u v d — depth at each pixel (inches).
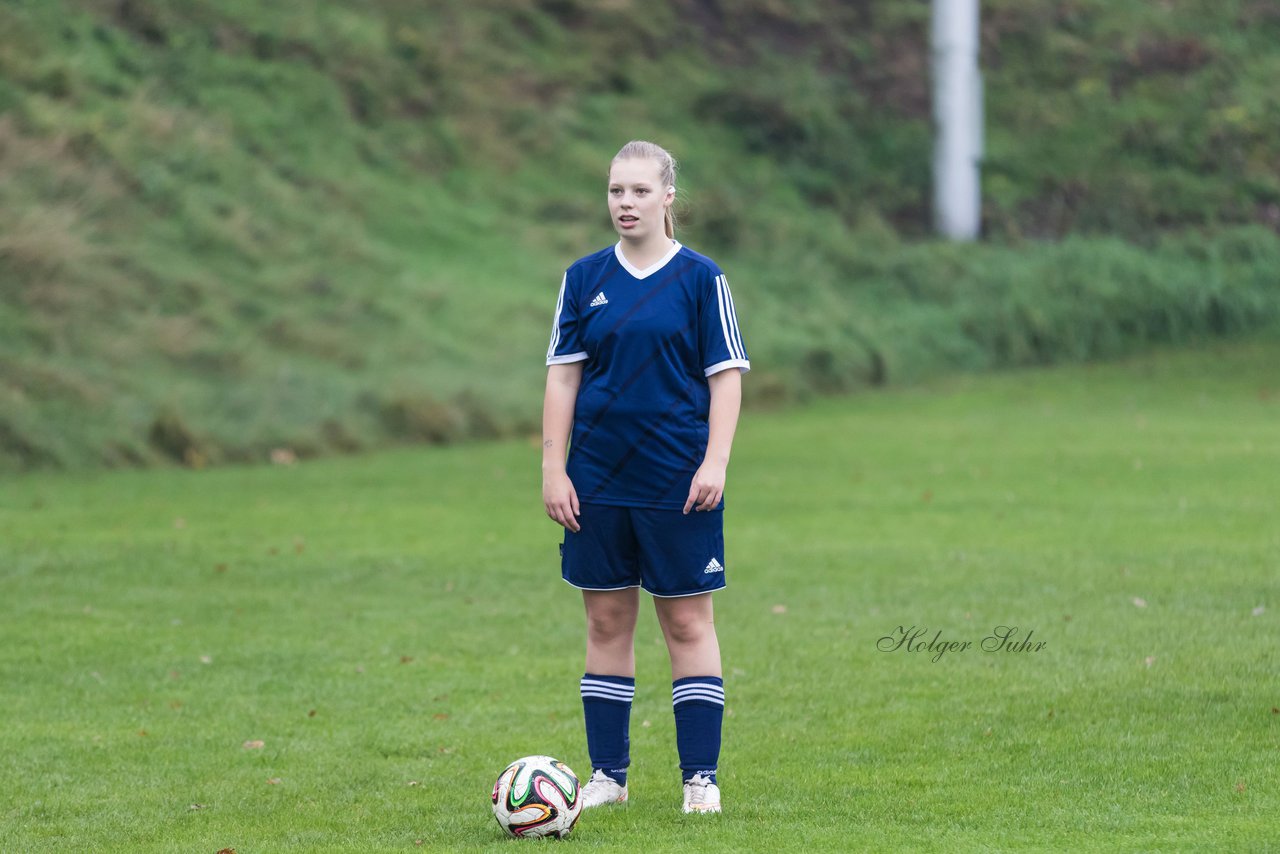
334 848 581.9
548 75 4084.6
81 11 3348.9
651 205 614.9
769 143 4131.4
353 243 3152.1
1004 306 3604.8
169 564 1358.3
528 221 3587.6
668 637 634.2
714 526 621.6
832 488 1836.9
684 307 613.6
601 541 620.4
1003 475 1918.1
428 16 4094.5
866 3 4611.2
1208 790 637.3
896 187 4133.9
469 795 674.8
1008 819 598.5
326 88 3614.7
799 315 3410.4
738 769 705.0
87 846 598.9
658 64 4264.3
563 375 631.2
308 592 1234.0
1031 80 4458.7
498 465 2192.4
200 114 3319.4
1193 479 1835.6
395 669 962.1
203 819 639.1
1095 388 3142.2
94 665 976.3
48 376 2283.5
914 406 2903.5
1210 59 4589.1
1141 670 892.0
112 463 2176.4
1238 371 3336.6
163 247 2869.1
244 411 2395.4
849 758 721.6
